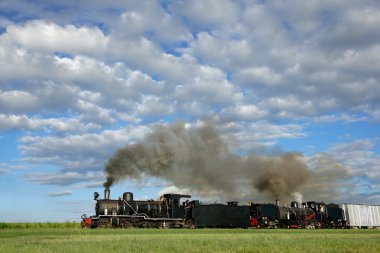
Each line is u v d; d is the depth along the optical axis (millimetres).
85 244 20328
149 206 47344
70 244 20453
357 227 69312
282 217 58781
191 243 21047
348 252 16938
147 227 46469
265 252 16922
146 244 20188
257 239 25062
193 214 50062
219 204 52375
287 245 19938
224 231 40625
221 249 18062
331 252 16891
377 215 73875
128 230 38500
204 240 23516
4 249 17750
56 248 18250
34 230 40281
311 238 26672
